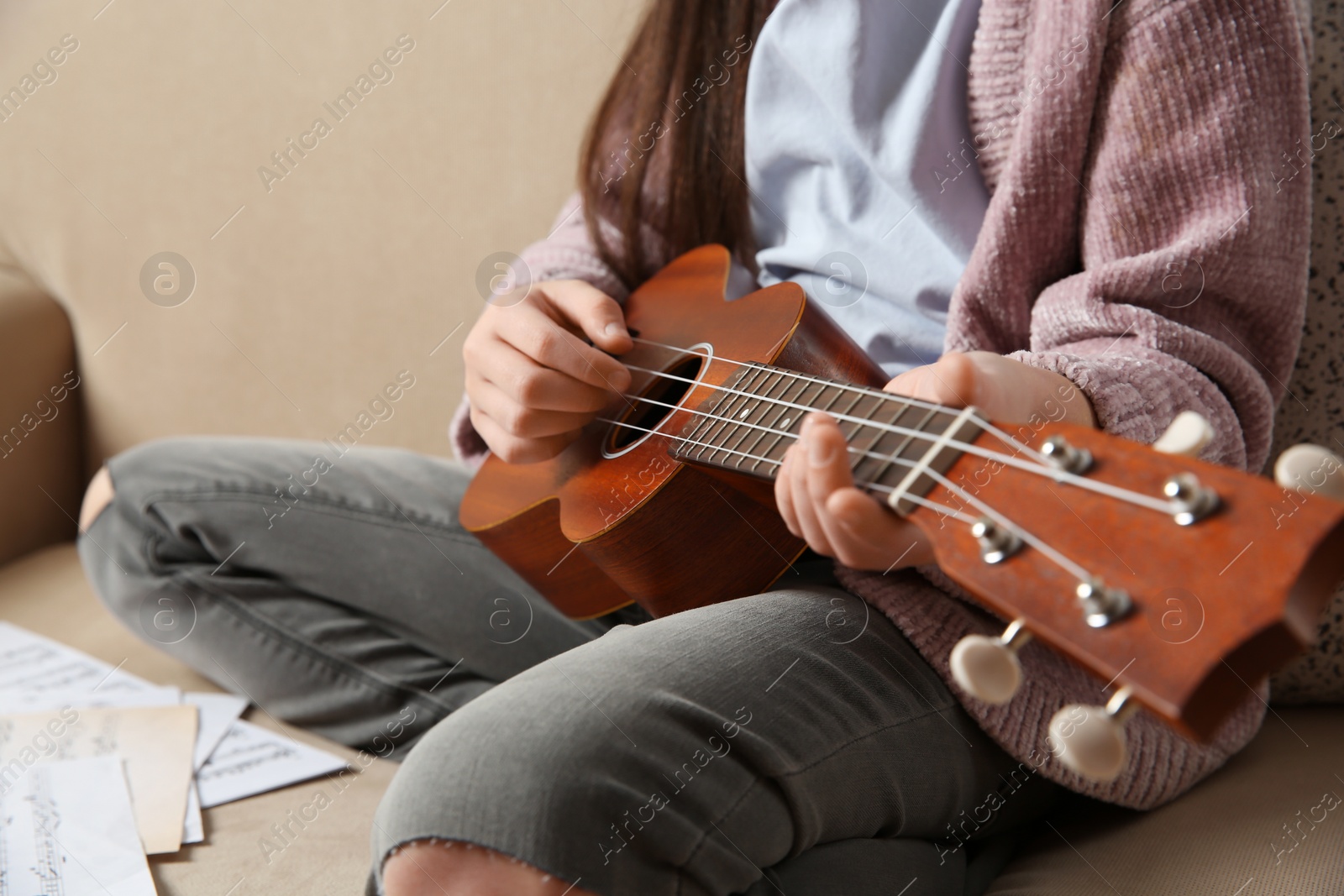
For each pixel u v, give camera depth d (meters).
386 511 0.88
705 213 0.93
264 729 0.87
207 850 0.70
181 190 1.31
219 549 0.87
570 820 0.43
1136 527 0.36
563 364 0.70
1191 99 0.62
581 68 1.11
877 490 0.42
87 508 0.97
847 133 0.78
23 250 1.39
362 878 0.65
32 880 0.65
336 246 1.25
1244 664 0.32
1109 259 0.65
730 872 0.45
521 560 0.78
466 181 1.18
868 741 0.51
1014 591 0.37
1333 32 0.72
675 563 0.64
